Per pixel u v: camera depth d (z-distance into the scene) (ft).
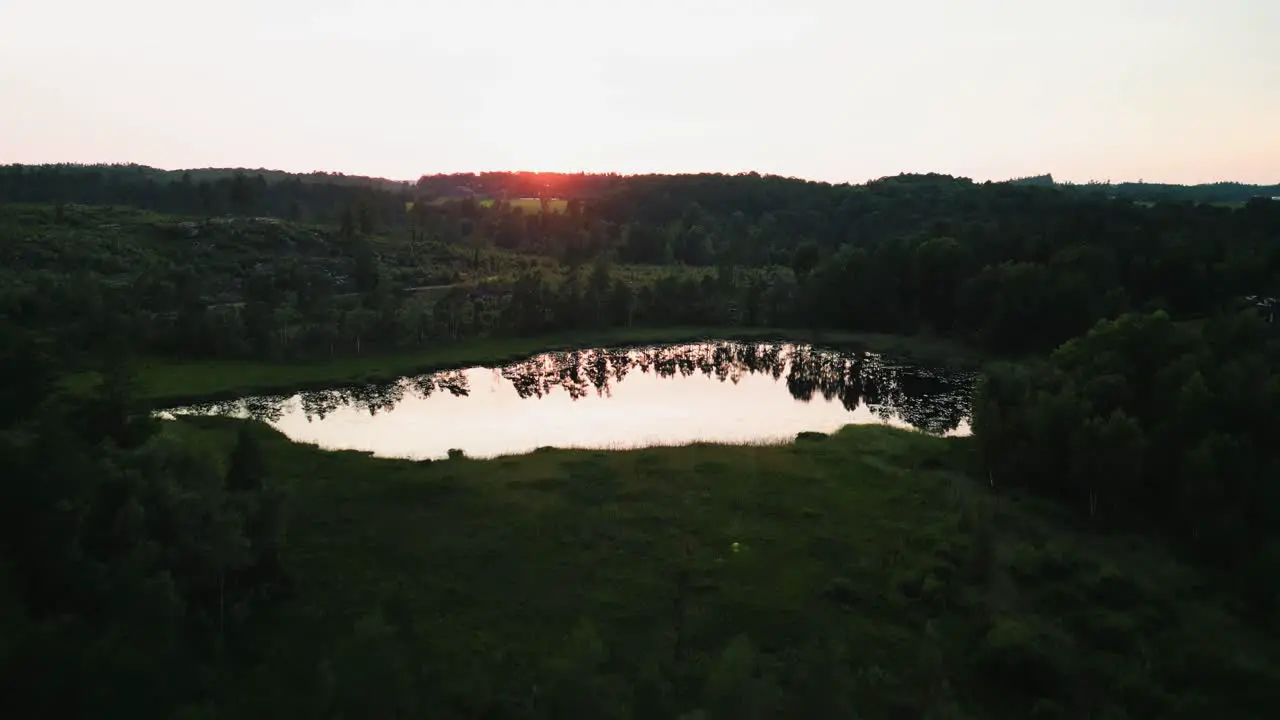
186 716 77.66
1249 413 150.92
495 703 93.66
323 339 316.19
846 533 141.69
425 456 196.54
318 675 90.02
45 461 93.20
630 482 165.89
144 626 84.89
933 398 263.08
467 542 137.18
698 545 136.98
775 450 189.37
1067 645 105.50
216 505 107.14
